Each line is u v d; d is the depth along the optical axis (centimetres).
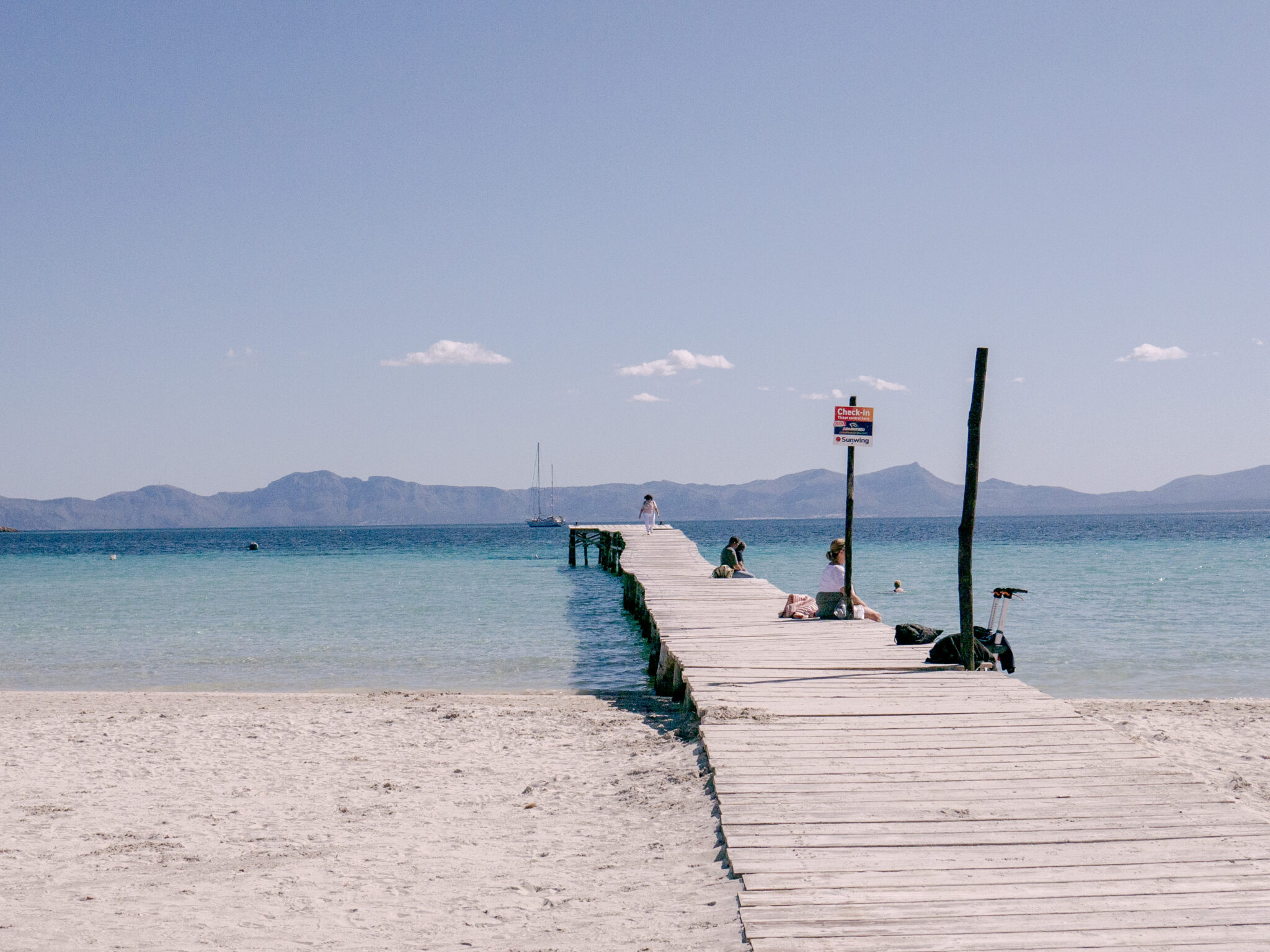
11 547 10694
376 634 2208
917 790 638
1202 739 1035
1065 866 499
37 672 1712
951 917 439
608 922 487
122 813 789
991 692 952
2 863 656
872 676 1047
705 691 973
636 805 729
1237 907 442
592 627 2317
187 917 538
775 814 597
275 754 1009
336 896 568
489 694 1411
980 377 1032
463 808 773
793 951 408
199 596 3347
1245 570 4200
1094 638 1973
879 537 10119
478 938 486
